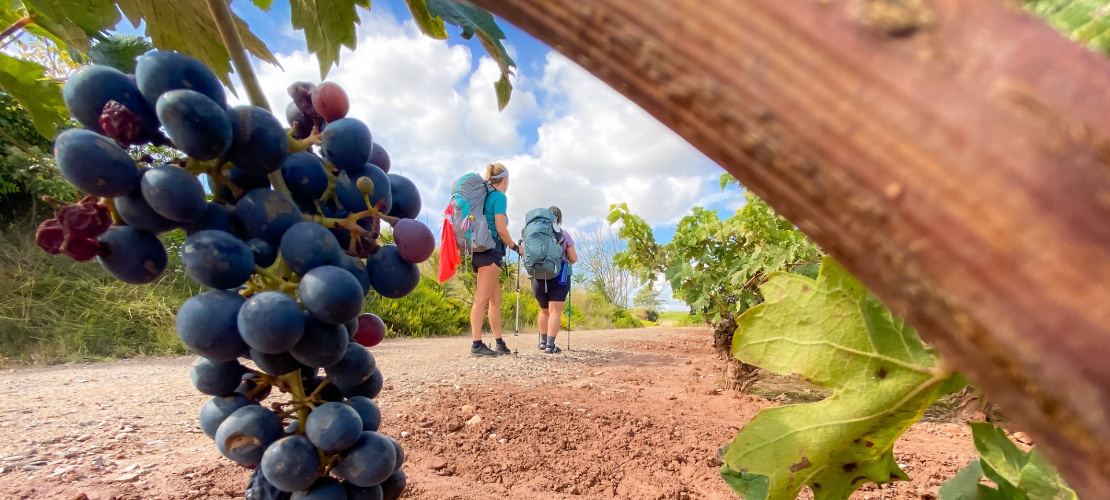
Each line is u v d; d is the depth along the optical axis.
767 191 0.28
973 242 0.23
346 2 2.11
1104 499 0.22
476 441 3.70
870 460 1.09
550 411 4.43
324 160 1.24
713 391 5.50
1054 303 0.22
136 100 0.96
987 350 0.24
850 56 0.25
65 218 0.94
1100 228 0.22
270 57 2.12
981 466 1.14
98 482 2.78
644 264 7.63
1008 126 0.23
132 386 5.33
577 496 2.90
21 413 4.08
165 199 0.92
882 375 1.03
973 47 0.24
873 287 0.27
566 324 16.61
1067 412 0.22
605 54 0.31
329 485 1.14
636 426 4.07
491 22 1.87
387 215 1.26
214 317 0.99
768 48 0.27
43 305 7.90
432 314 13.25
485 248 7.69
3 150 8.79
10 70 1.88
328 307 0.99
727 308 5.97
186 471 2.95
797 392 5.64
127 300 8.68
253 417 1.15
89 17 1.73
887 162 0.25
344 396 1.30
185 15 1.90
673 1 0.29
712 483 3.07
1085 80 0.23
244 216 1.05
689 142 0.30
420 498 2.77
